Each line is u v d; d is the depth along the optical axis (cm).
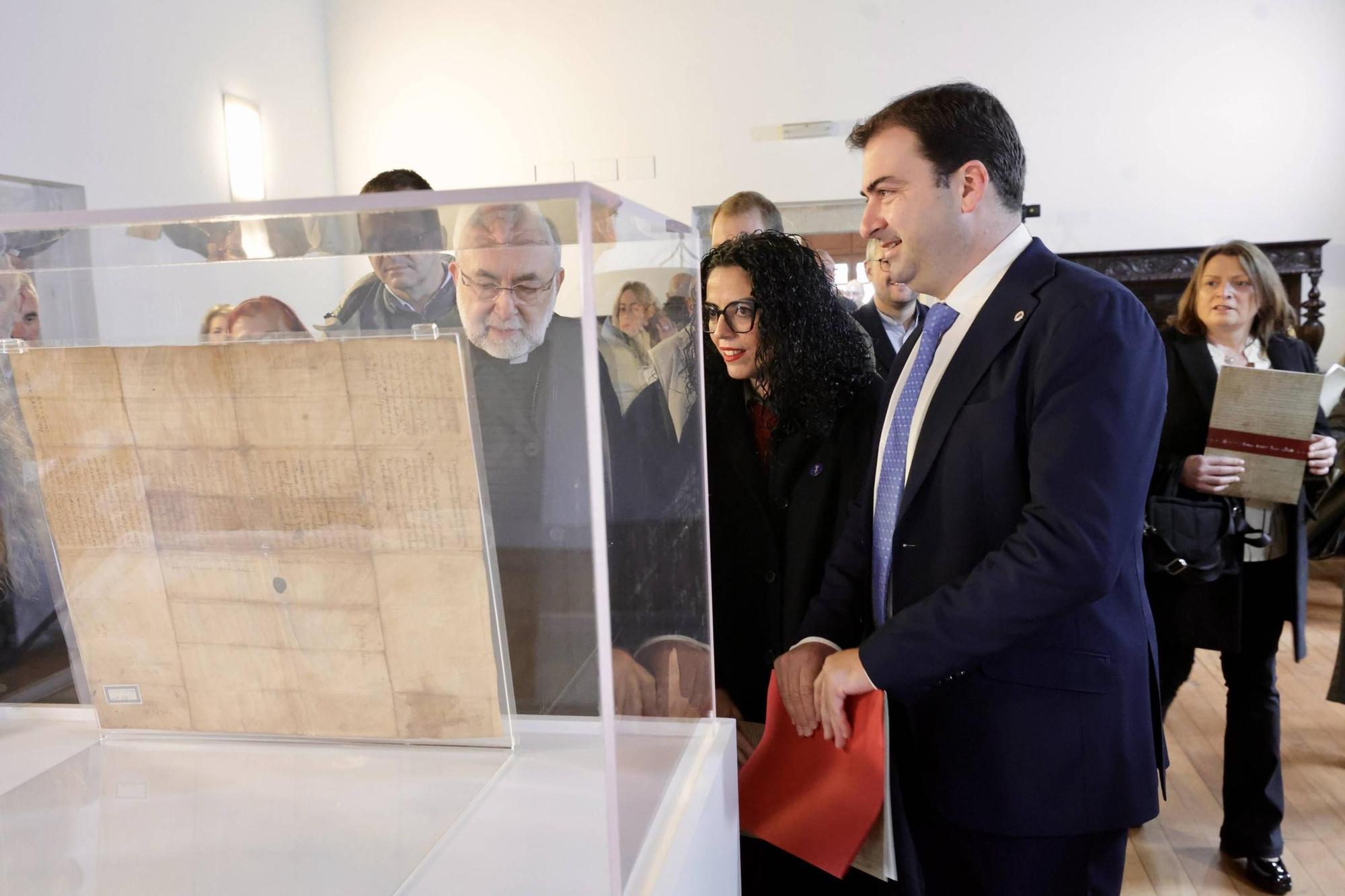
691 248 94
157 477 76
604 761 65
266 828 71
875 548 139
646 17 642
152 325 71
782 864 148
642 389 74
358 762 81
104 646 83
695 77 640
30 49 418
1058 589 111
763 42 630
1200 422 233
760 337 150
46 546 80
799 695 123
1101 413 114
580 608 70
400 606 77
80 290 71
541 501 69
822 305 152
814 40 625
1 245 69
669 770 84
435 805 75
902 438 136
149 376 72
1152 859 249
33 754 83
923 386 135
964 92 127
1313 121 582
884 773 111
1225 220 595
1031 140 607
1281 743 313
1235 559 222
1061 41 599
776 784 119
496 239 63
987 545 125
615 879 65
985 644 113
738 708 160
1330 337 594
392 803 75
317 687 81
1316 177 584
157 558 79
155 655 82
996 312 125
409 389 69
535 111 660
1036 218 611
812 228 516
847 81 624
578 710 78
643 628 74
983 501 124
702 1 635
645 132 649
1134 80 595
